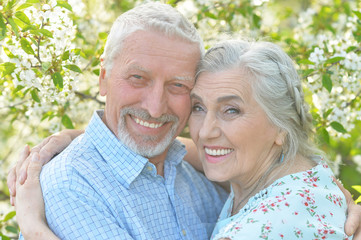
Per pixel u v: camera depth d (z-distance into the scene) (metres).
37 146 2.56
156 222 2.38
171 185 2.50
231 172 2.31
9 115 4.18
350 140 4.24
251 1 3.86
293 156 2.29
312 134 2.47
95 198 2.21
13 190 2.38
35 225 2.10
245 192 2.43
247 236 1.95
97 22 3.85
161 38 2.26
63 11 2.66
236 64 2.21
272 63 2.24
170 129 2.41
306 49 3.80
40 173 2.34
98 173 2.30
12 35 2.58
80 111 3.51
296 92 2.28
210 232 2.67
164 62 2.26
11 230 3.30
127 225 2.25
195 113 2.39
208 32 3.80
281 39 3.93
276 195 2.10
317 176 2.23
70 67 2.62
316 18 4.28
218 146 2.29
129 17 2.31
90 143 2.41
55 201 2.16
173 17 2.30
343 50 3.07
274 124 2.27
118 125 2.37
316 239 2.00
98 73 3.20
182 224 2.46
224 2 3.85
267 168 2.34
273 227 1.96
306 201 2.06
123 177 2.33
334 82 3.04
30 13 2.60
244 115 2.22
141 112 2.32
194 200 2.68
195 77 2.33
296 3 5.39
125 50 2.28
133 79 2.29
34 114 3.37
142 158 2.36
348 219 2.14
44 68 2.51
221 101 2.23
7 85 3.08
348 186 4.16
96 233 2.13
